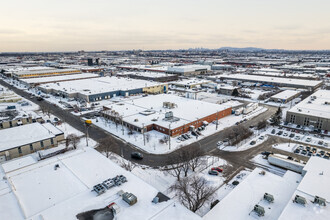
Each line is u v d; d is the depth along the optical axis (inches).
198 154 2305.6
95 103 4938.5
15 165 1921.8
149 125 3314.5
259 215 1467.8
